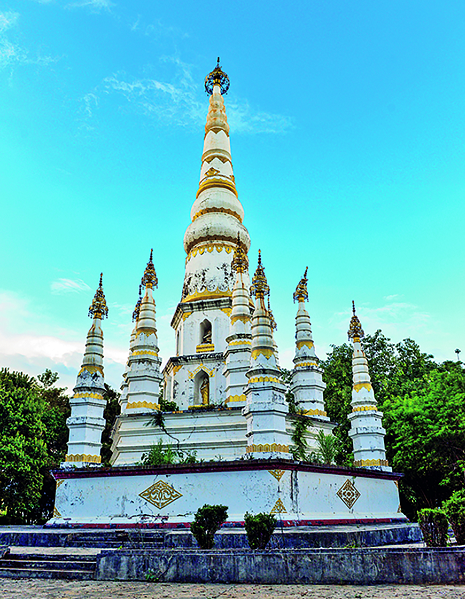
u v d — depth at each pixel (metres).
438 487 37.84
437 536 15.95
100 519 20.56
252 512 19.08
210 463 20.11
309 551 11.84
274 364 21.72
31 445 36.53
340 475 22.81
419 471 35.34
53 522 20.98
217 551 12.45
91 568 13.33
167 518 19.92
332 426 27.70
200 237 33.81
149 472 20.84
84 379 24.36
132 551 12.57
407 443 34.16
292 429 25.33
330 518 20.84
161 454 22.52
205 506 14.41
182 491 20.25
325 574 11.37
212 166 36.47
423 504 39.44
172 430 25.19
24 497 36.00
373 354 50.12
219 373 29.38
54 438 44.16
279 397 21.16
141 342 28.17
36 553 15.09
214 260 33.09
